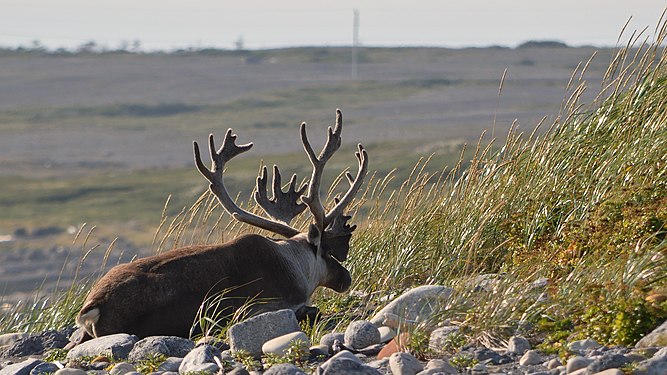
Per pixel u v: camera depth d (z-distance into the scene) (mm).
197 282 24953
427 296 23609
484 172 32438
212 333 24734
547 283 23703
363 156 29266
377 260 31453
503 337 21047
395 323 23234
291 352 21359
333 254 28859
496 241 29703
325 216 28594
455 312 22188
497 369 19297
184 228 33688
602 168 29219
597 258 24984
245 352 21766
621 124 30469
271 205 29109
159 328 24250
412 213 32031
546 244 27719
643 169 27984
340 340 22641
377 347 21781
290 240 27953
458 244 30062
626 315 20344
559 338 20594
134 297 24109
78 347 23484
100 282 24625
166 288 24469
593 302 21453
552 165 30719
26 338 26531
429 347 21094
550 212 28984
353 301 28906
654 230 25312
